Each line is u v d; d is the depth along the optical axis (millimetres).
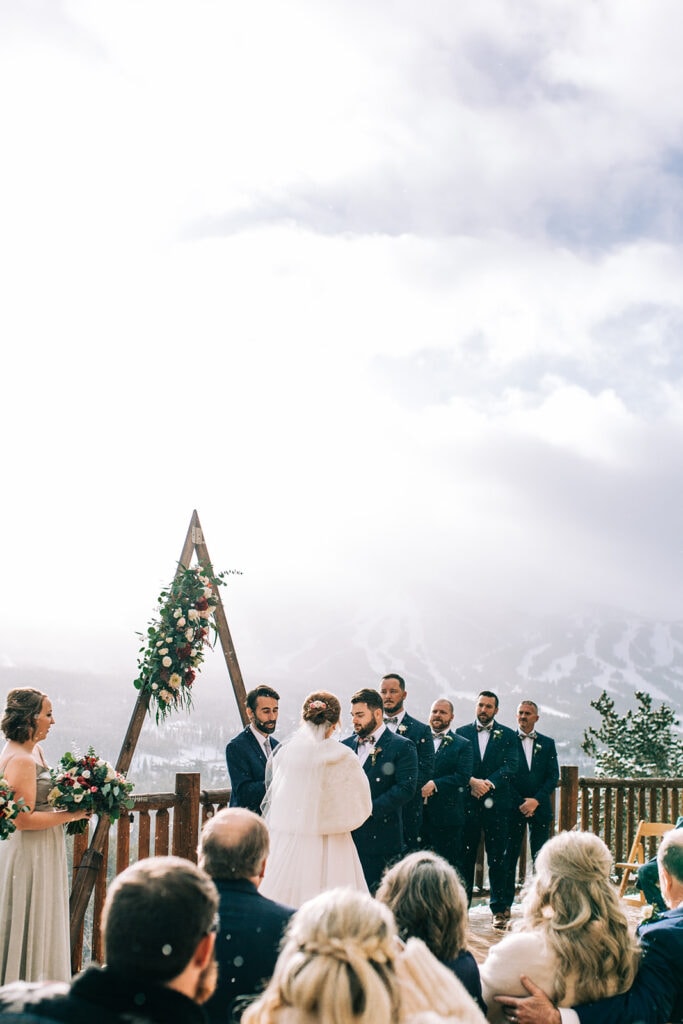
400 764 5613
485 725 7402
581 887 3025
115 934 1754
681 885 3424
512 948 3025
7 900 4602
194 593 6391
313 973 1750
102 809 4898
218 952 2701
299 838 4680
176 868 1848
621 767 16953
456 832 6734
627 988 2994
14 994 1793
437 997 2076
